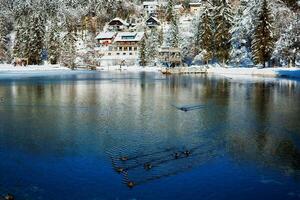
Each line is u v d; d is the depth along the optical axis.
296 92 47.47
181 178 16.84
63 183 16.33
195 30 119.19
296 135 24.22
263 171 17.61
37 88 54.69
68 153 20.44
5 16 178.25
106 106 36.81
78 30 180.88
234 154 20.20
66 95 46.09
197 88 54.34
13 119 29.83
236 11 109.94
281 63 91.50
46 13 189.12
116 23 171.50
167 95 45.94
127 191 15.54
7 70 109.00
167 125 27.55
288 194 15.19
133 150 21.00
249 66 95.00
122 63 140.00
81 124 27.89
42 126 27.16
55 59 130.88
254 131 25.45
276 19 89.38
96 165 18.58
